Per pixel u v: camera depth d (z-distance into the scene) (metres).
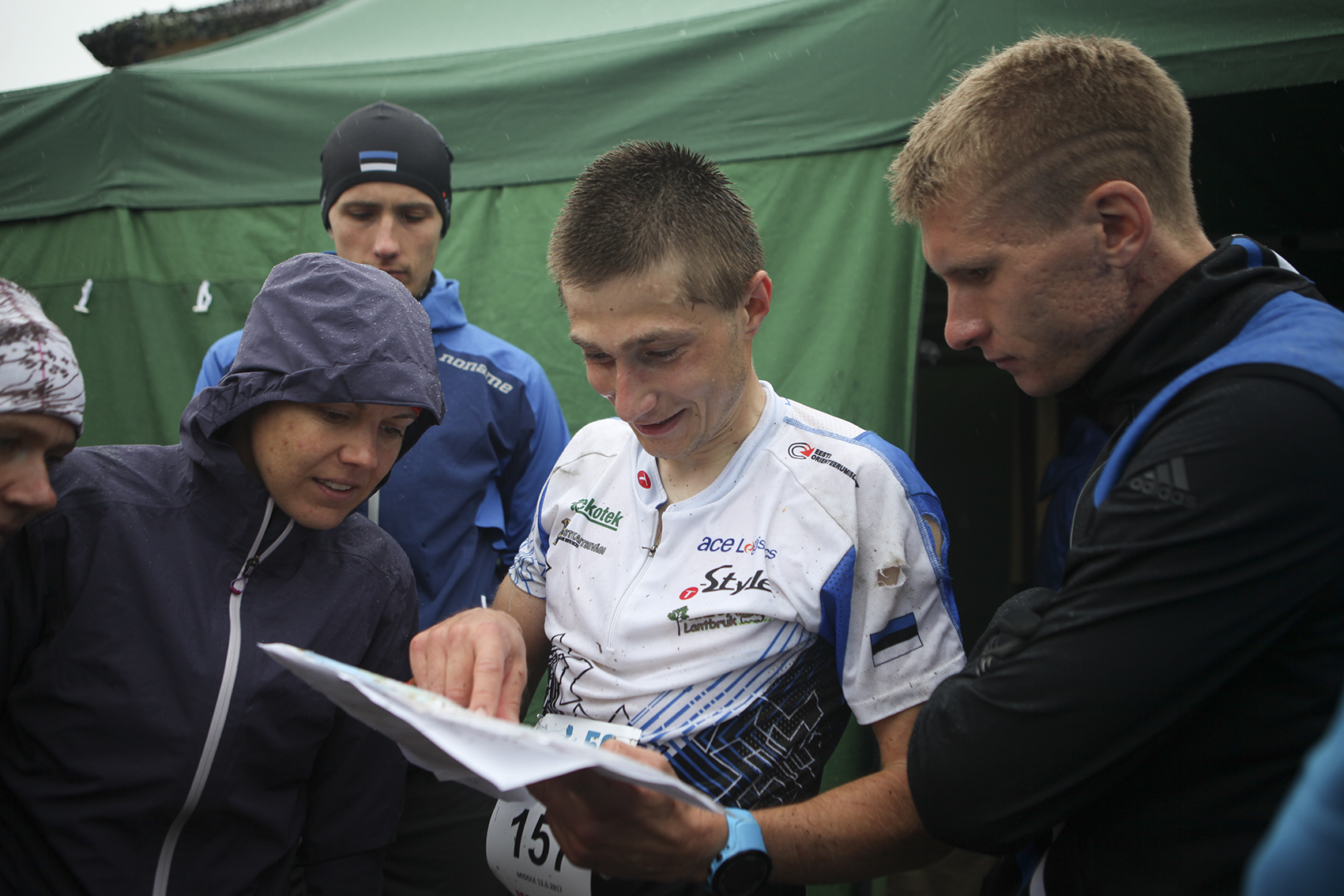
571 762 0.75
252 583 1.21
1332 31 2.07
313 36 3.42
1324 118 3.04
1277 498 0.75
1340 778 0.39
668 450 1.15
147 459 1.26
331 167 2.01
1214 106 2.98
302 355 1.12
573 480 1.34
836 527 1.12
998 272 0.94
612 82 2.72
